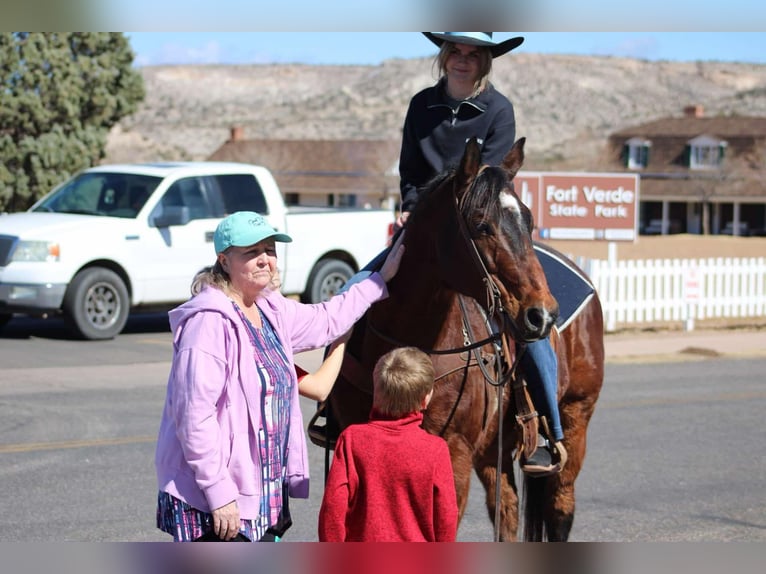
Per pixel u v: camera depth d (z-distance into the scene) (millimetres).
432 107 5484
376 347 5223
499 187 4664
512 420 5578
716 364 15094
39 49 27203
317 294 16578
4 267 14125
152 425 9930
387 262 5094
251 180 16016
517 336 4605
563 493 6277
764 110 181750
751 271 19609
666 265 18594
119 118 29609
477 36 5281
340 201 72500
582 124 172875
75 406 10664
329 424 5543
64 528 6820
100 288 14578
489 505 5691
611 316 18203
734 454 9492
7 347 14156
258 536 4238
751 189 69562
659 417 11102
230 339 4168
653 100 193000
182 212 14969
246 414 4203
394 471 4078
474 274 4707
